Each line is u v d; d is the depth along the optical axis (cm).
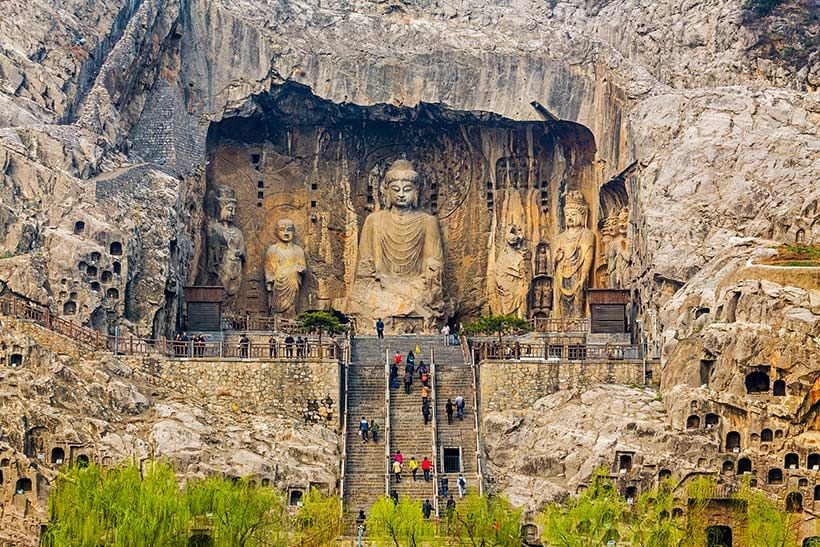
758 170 9306
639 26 10669
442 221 10581
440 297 10369
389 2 10494
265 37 10050
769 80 10306
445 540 7450
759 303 8319
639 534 7556
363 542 7662
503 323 9969
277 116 10331
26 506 7738
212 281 10156
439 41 10162
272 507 7425
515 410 8588
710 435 8194
